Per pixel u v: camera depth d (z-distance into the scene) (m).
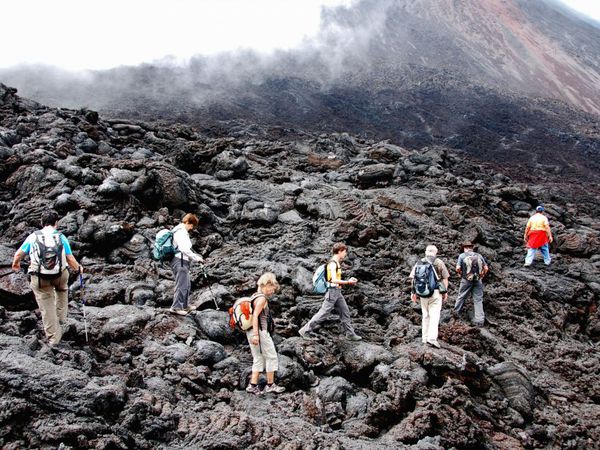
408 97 87.19
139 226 13.20
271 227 15.49
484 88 96.69
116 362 7.68
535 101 93.31
